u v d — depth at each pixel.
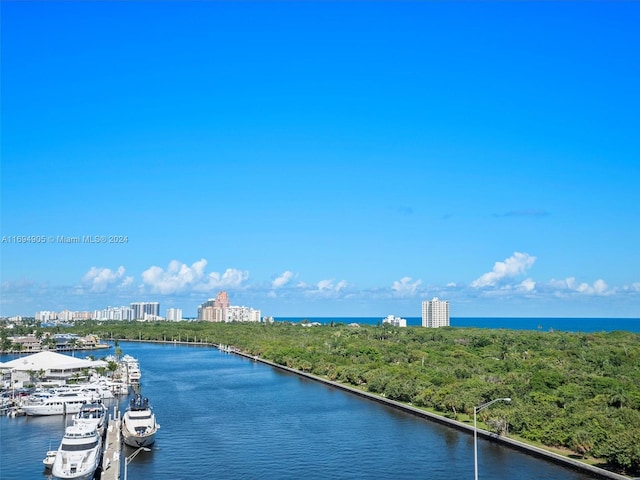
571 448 159.38
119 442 173.88
